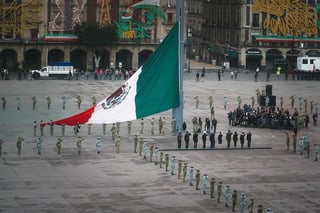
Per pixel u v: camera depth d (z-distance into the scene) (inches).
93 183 4060.0
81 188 3949.3
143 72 4815.5
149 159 4702.3
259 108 6496.1
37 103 6894.7
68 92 7687.0
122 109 4672.7
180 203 3725.4
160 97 4879.4
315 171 4507.9
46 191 3868.1
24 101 7003.0
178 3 5142.7
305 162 4768.7
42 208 3560.5
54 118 6058.1
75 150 4904.0
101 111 4621.1
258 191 3998.5
